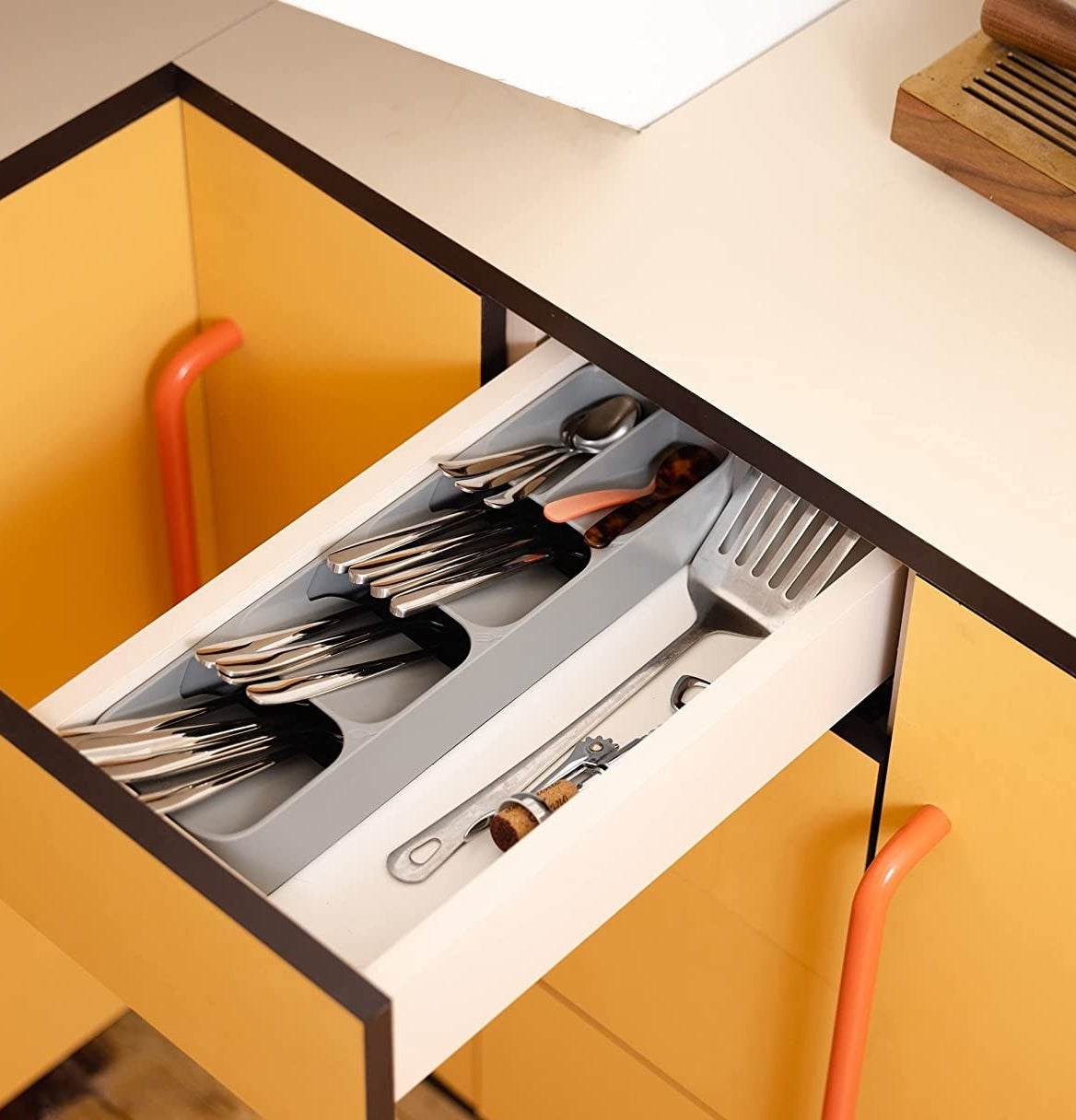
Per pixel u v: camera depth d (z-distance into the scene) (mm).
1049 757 992
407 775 984
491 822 943
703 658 1067
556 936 902
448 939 824
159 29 1286
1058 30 1145
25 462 1351
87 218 1266
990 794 1040
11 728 893
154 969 920
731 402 1040
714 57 1217
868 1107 1289
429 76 1248
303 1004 814
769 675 952
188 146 1291
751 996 1280
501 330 1187
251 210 1277
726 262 1119
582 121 1217
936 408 1038
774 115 1212
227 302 1363
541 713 1028
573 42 1120
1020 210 1132
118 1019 1664
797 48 1260
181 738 957
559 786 956
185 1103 1618
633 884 944
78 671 1516
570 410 1140
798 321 1085
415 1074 856
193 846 842
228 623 994
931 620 994
